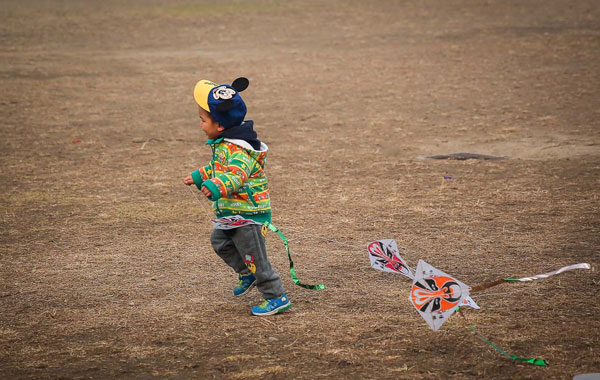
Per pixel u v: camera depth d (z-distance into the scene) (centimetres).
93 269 2069
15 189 3088
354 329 1612
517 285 1880
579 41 7819
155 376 1398
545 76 6103
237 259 1791
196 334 1602
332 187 3066
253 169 1673
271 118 4866
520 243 2245
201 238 2372
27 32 9619
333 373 1396
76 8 12131
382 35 9019
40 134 4356
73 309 1766
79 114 5025
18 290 1902
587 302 1748
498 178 3169
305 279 1972
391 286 1911
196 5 12319
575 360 1430
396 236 2353
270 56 7762
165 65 7288
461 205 2731
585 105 4912
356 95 5647
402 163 3525
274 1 12606
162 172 3397
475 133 4225
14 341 1577
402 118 4747
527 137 4062
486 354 1468
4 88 5994
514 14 10325
